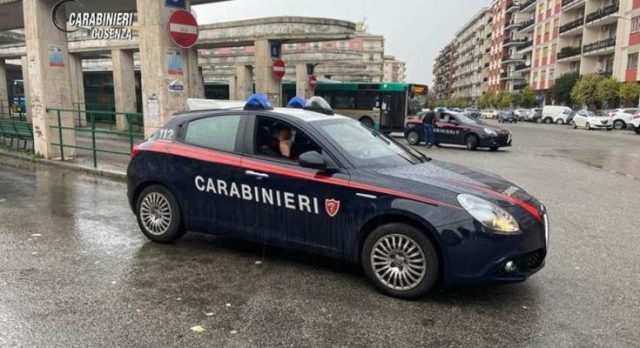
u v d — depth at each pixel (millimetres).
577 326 3740
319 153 4629
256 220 4895
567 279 4723
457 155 16734
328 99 25500
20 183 9336
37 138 12258
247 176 4875
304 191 4555
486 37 102812
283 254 5309
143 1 9391
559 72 58531
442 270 4117
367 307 4023
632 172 12602
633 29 42312
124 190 8758
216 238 5863
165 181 5418
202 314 3834
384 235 4215
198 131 5414
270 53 23094
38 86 11891
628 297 4305
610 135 29172
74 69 27781
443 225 3961
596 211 7812
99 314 3801
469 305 4098
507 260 3910
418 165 4840
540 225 4152
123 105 25656
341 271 4820
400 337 3531
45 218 6680
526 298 4254
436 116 19797
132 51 25750
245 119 5125
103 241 5676
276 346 3369
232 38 23516
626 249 5727
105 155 13211
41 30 11711
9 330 3521
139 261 5023
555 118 48750
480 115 72250
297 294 4258
